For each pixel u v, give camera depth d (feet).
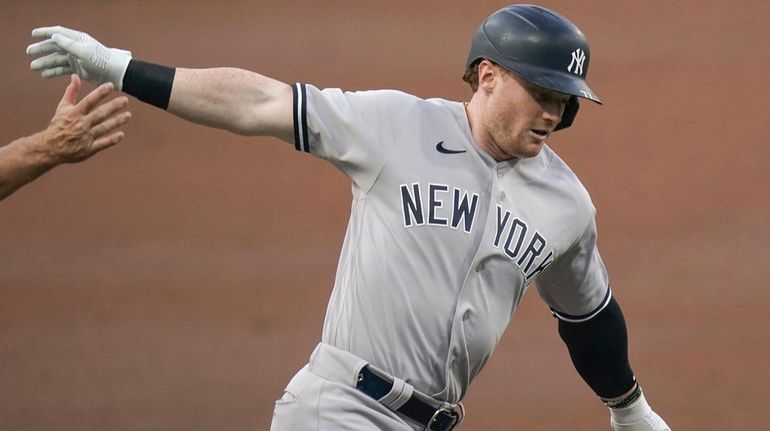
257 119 61.52
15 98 225.15
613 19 251.80
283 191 187.01
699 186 185.16
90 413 124.57
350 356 63.00
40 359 137.69
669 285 156.25
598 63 232.32
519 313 148.25
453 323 62.69
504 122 62.18
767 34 238.68
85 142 59.88
